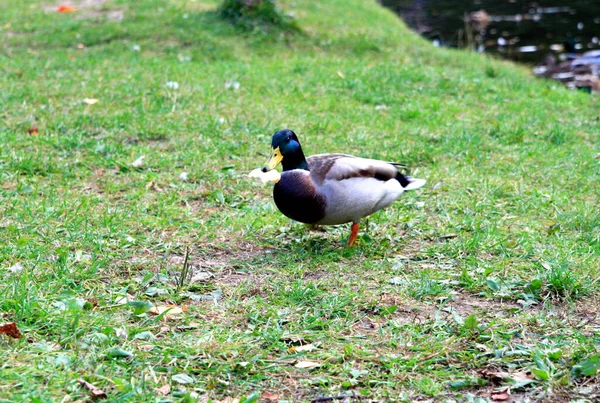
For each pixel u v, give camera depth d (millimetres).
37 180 8844
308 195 6793
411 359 5215
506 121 12070
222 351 5254
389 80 14164
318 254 7148
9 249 6773
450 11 28719
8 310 5574
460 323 5723
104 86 12992
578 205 8547
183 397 4695
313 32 18141
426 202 8609
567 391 4898
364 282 6539
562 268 6453
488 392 4938
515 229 7832
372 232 7750
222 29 17562
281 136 6941
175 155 9922
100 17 18984
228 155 10031
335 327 5703
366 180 7012
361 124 11641
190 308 5926
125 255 6898
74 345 5195
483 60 17906
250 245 7383
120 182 8945
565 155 10461
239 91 13094
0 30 17938
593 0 29453
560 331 5688
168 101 12180
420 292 6297
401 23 22875
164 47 16438
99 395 4637
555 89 14734
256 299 6145
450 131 11422
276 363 5219
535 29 24891
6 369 4793
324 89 13492
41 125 10836
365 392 4875
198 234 7469
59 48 16562
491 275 6668
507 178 9531
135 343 5332
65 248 6836
